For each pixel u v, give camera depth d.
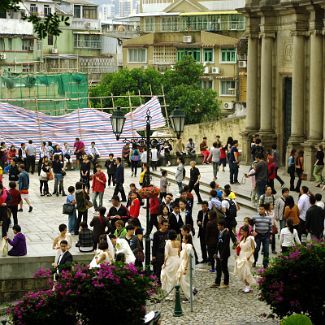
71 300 22.08
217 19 142.75
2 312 26.33
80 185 40.31
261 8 57.56
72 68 141.38
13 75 97.06
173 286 30.50
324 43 52.56
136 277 22.45
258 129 60.03
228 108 135.50
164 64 145.75
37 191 53.50
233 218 36.53
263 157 47.84
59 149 61.50
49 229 41.66
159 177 58.22
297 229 36.41
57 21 29.30
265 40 58.03
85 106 94.06
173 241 30.77
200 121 119.31
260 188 46.09
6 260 33.88
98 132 72.00
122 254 28.84
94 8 156.62
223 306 29.98
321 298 23.97
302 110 54.44
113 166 54.44
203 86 141.12
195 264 33.16
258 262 35.31
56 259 31.31
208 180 54.12
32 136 70.94
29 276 34.03
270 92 58.25
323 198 47.09
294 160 49.34
